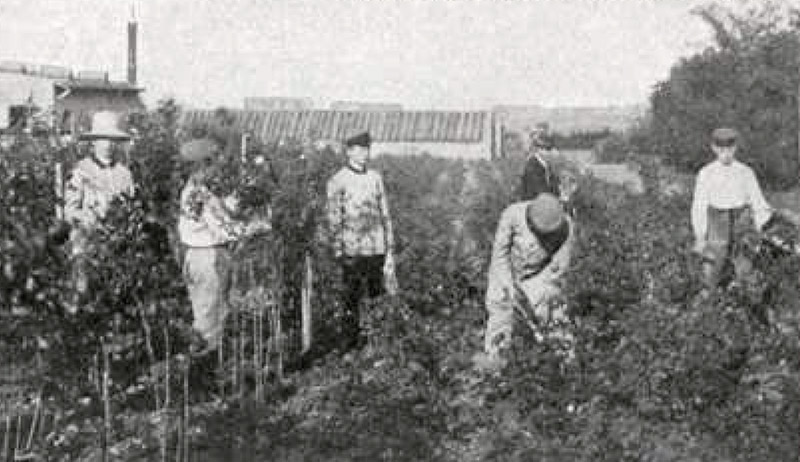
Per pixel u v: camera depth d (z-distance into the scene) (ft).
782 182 72.02
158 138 40.75
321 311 35.99
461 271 42.01
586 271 26.18
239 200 30.12
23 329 19.62
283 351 34.91
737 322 26.63
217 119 51.75
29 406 27.66
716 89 75.97
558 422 24.12
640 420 24.58
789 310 29.07
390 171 71.61
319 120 167.22
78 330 20.08
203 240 31.91
